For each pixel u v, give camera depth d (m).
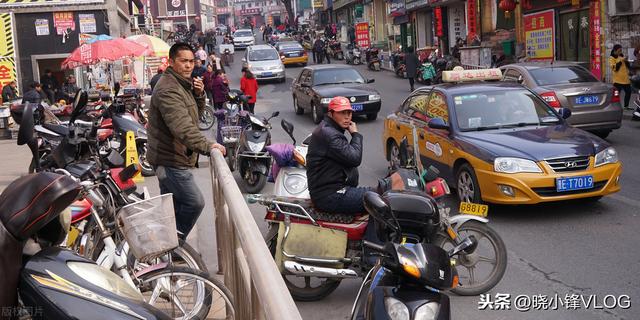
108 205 5.19
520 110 9.54
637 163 11.45
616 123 13.52
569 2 25.47
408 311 3.61
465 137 8.97
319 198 5.88
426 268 3.70
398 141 11.03
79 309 3.21
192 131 5.74
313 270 5.80
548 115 9.56
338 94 19.42
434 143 9.68
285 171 7.81
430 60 33.41
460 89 9.91
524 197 8.16
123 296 3.41
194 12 93.94
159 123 5.90
